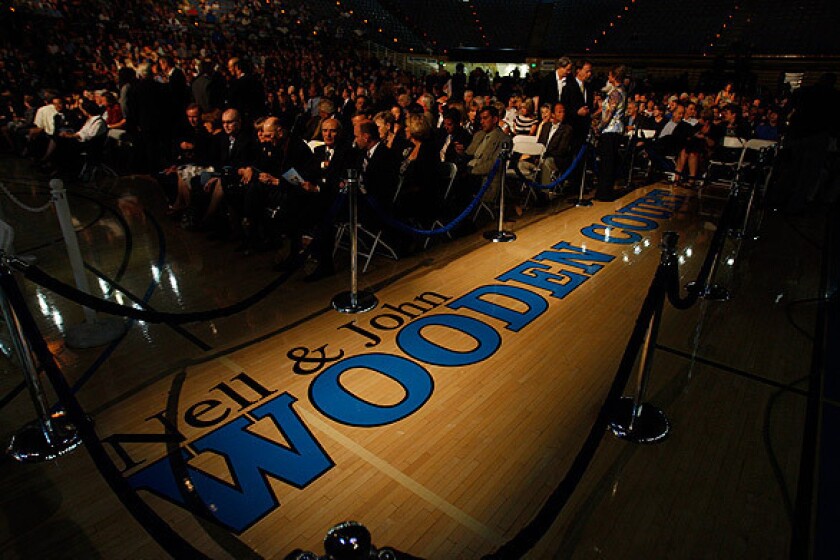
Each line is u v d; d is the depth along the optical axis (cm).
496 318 380
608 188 718
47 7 1460
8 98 952
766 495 225
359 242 517
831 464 243
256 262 477
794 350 342
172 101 721
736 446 255
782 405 286
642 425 266
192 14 1855
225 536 200
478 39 2444
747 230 594
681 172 818
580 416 275
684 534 206
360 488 224
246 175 463
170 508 212
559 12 2428
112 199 668
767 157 613
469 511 214
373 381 301
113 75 1195
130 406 274
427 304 401
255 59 1586
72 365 310
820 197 711
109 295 404
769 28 2039
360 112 727
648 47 2178
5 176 771
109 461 183
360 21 2409
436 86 1418
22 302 211
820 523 212
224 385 294
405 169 493
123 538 199
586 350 339
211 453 242
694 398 292
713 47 2059
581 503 220
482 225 606
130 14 1673
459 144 622
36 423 258
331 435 256
